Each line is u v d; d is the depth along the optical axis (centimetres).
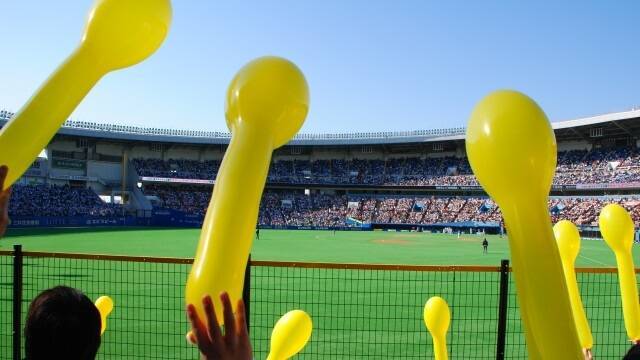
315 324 880
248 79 119
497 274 1416
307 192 7188
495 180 113
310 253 2648
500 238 4575
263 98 116
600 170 5650
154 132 6612
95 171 6006
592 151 6075
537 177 111
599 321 944
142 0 120
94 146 6025
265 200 6812
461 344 787
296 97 119
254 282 1280
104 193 5997
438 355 272
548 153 111
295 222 6316
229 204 108
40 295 147
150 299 1032
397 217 6341
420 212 6306
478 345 784
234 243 105
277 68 121
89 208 5225
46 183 5441
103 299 359
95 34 119
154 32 123
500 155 109
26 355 140
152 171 6275
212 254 104
